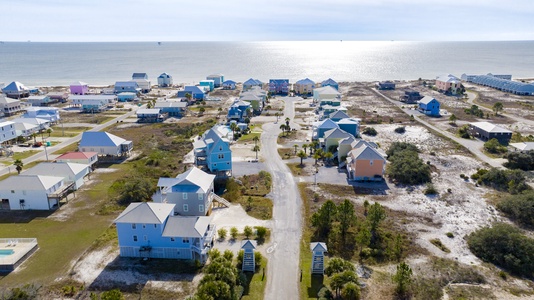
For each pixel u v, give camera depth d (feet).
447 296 131.64
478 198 211.61
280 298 130.41
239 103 420.77
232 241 166.91
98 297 129.49
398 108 452.35
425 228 179.63
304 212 195.31
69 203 205.87
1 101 424.46
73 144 317.63
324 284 138.21
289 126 366.02
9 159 277.85
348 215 168.25
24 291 127.03
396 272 142.31
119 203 204.74
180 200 183.93
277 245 164.45
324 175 245.65
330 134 281.95
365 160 233.14
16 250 156.46
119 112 447.83
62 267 148.36
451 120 384.27
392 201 208.23
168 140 329.72
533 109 433.89
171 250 153.48
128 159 279.49
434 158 276.41
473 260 154.51
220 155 234.38
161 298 129.59
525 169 252.42
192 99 513.86
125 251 155.22
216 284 121.19
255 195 215.92
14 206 198.70
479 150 293.43
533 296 132.26
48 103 493.36
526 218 184.85
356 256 156.25
